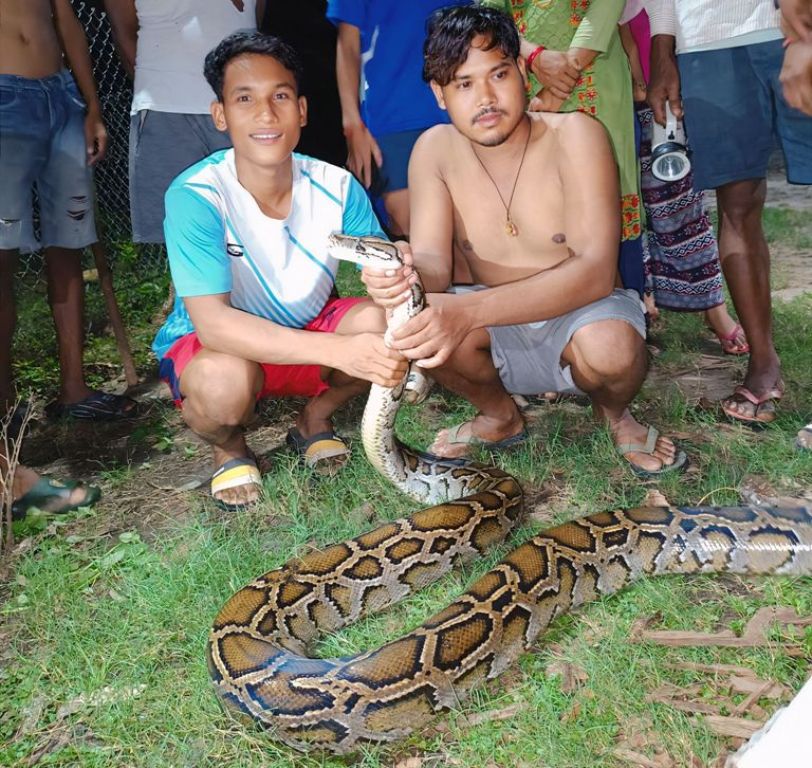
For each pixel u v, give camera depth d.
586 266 2.04
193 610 1.90
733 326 2.85
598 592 1.91
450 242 2.20
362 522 2.12
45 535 2.19
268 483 2.23
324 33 4.53
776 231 4.29
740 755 1.39
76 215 2.62
